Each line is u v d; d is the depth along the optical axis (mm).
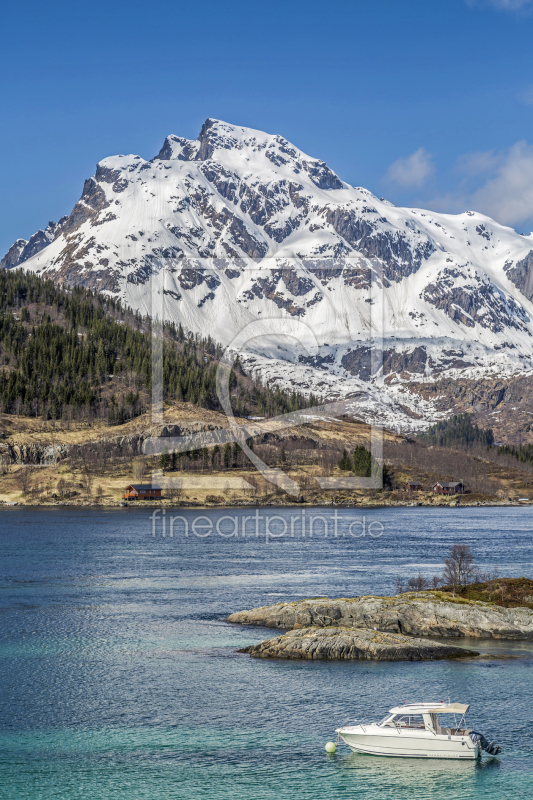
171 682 70750
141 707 64250
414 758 55219
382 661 78875
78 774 52000
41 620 95750
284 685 70312
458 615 92188
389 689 69062
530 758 55406
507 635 89625
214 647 83125
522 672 74625
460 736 55125
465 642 87312
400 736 55438
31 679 71250
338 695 67375
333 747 56062
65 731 59125
